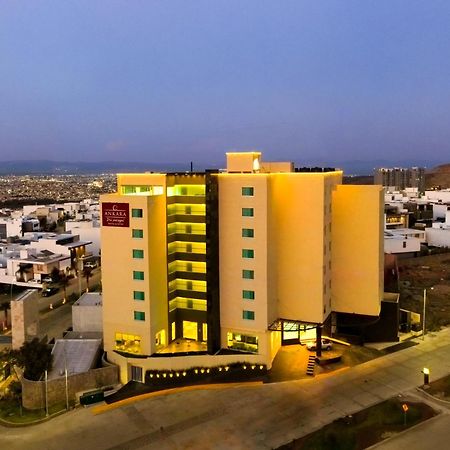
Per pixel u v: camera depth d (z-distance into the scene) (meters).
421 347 73.88
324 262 69.38
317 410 56.78
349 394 60.34
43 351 64.56
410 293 99.50
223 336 69.94
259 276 66.81
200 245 71.06
